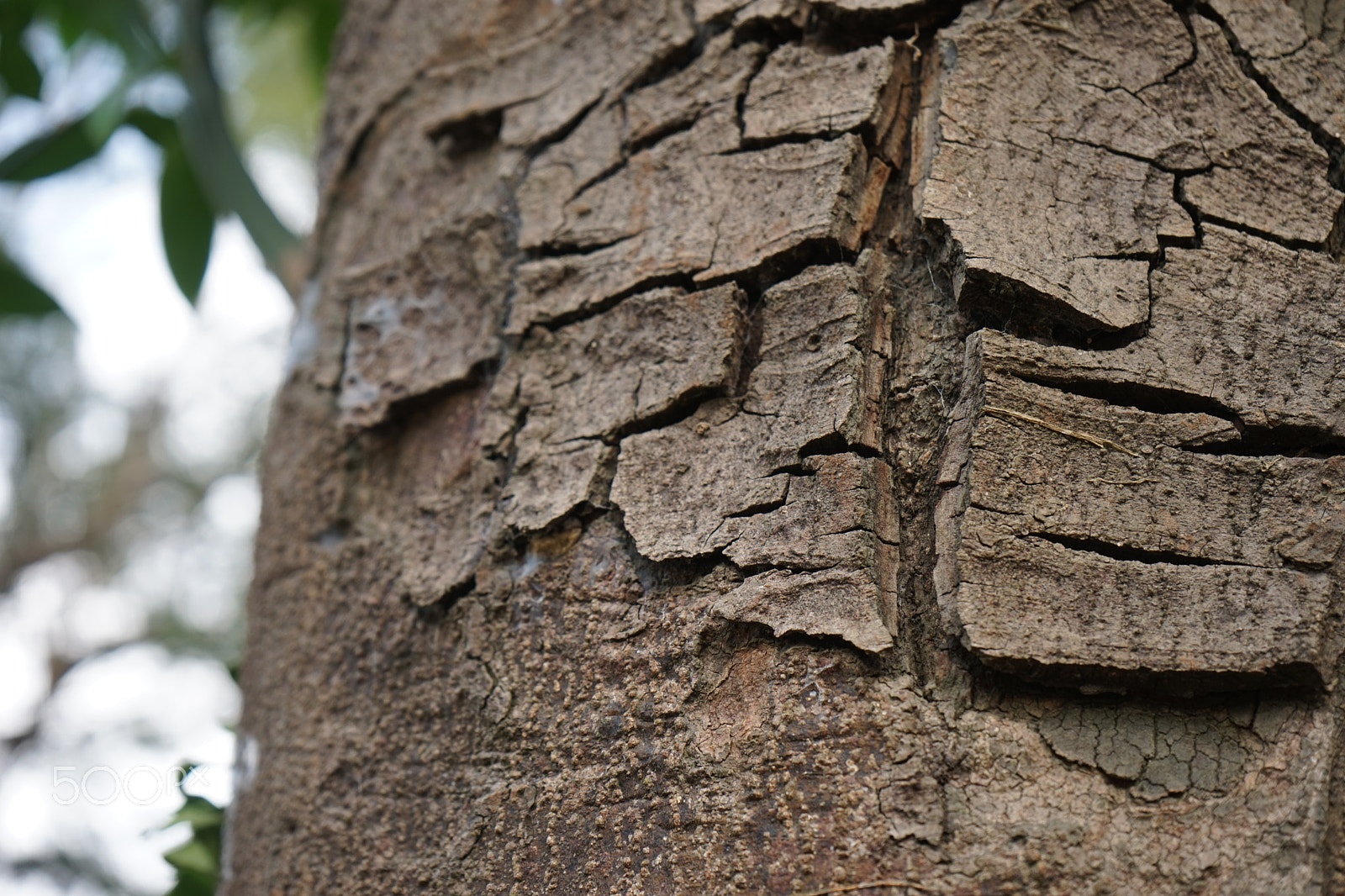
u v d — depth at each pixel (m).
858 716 0.46
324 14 1.05
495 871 0.48
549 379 0.52
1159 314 0.49
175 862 0.60
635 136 0.53
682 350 0.50
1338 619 0.47
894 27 0.51
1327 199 0.50
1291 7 0.52
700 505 0.49
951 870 0.45
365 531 0.55
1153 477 0.48
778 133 0.51
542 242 0.53
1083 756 0.46
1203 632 0.46
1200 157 0.50
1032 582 0.47
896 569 0.47
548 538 0.50
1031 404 0.48
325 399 0.57
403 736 0.51
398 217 0.57
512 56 0.56
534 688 0.49
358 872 0.51
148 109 0.87
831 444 0.48
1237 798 0.46
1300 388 0.49
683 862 0.46
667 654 0.48
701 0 0.53
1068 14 0.51
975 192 0.49
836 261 0.50
